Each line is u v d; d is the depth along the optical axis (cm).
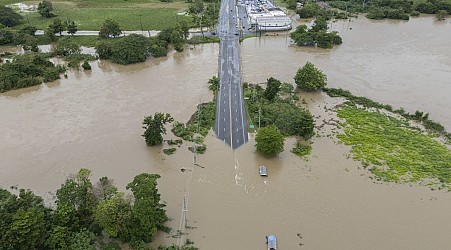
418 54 18062
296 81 14450
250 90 14362
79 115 12900
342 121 12450
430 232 8281
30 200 8188
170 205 8994
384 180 9775
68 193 8094
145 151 10994
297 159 10656
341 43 19662
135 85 15188
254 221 8581
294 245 7962
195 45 19738
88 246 7362
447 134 11688
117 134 11800
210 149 11094
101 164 10450
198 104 13500
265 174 9950
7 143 11400
